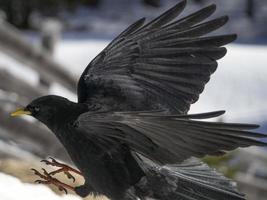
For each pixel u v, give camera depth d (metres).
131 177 7.34
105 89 7.61
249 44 45.66
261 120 30.42
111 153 7.20
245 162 17.61
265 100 33.72
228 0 55.72
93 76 7.73
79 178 11.20
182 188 7.34
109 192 7.44
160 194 7.38
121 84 7.62
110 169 7.28
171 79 7.48
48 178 8.19
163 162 6.38
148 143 6.45
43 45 18.52
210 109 31.70
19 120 16.09
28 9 46.06
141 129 6.33
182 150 6.15
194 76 7.38
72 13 49.78
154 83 7.54
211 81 35.38
